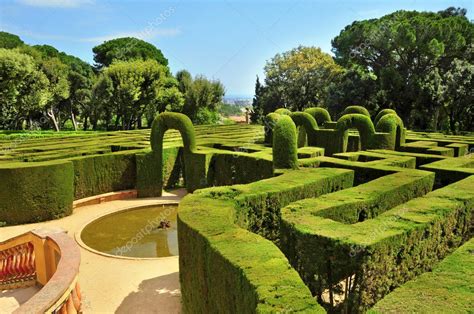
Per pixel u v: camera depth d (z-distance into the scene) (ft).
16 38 185.37
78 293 21.72
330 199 27.17
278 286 14.26
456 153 65.92
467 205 26.20
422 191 35.12
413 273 21.11
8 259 29.73
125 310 27.25
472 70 119.34
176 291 30.09
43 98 135.85
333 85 146.72
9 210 48.19
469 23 128.98
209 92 182.50
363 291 18.51
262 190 30.58
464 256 16.20
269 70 181.88
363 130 66.23
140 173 62.23
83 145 72.84
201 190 30.63
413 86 127.95
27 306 16.49
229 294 17.02
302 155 56.70
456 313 11.74
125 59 195.42
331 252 19.11
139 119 184.14
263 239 19.52
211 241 19.27
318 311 12.63
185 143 63.26
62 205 51.03
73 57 233.14
